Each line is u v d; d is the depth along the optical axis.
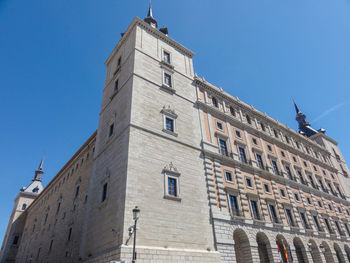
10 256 60.78
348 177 55.53
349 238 40.94
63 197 42.72
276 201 32.28
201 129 29.89
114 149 24.67
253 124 39.62
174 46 34.44
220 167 28.50
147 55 29.70
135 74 26.89
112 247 18.55
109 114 29.56
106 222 21.00
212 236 22.98
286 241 29.58
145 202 20.28
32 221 58.25
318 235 35.03
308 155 46.75
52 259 35.97
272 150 39.16
